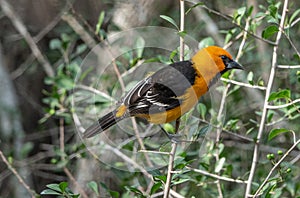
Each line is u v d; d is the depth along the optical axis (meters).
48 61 16.56
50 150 16.83
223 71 9.94
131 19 13.68
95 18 15.45
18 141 16.22
